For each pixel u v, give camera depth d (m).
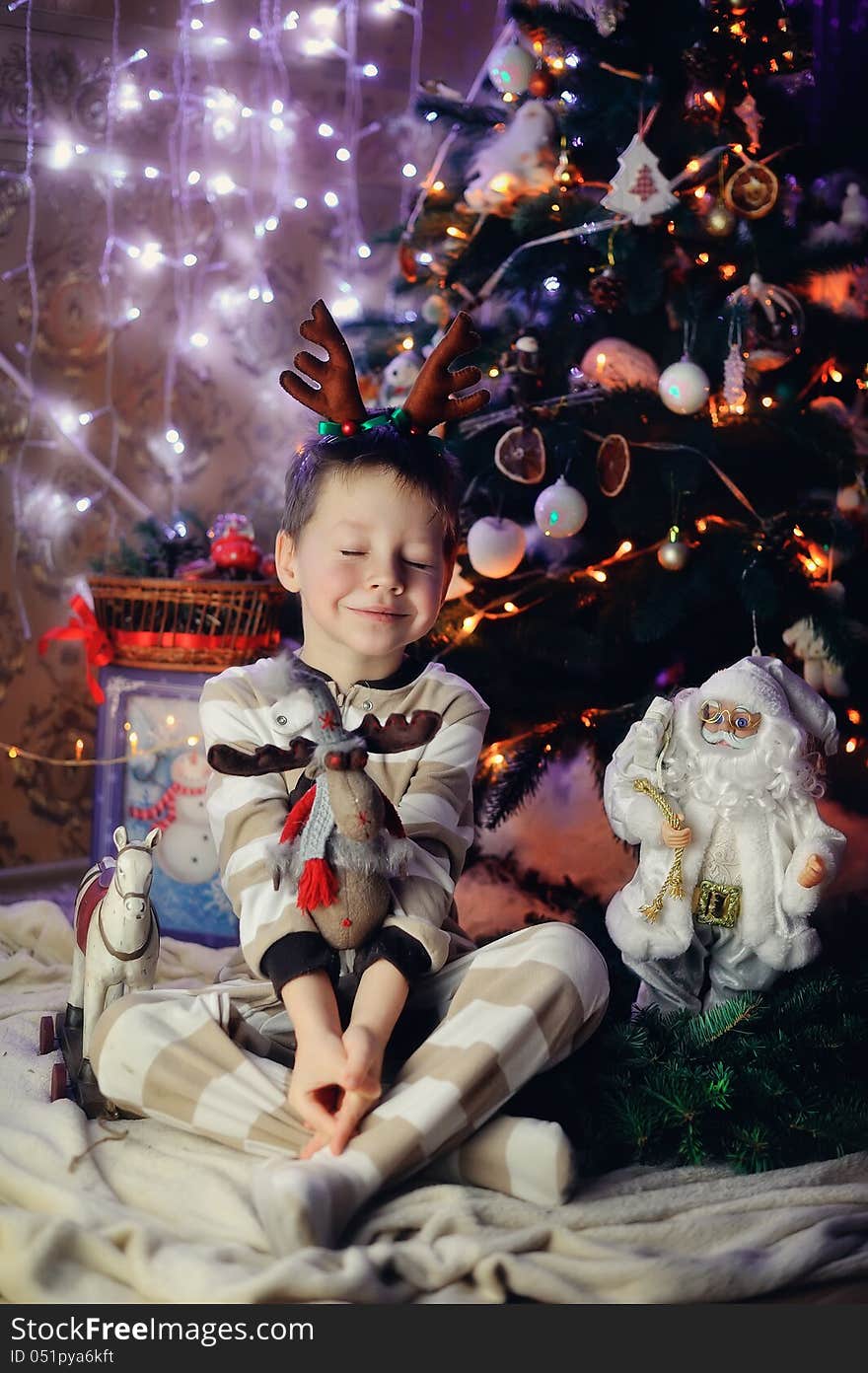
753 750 1.63
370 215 3.21
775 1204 1.37
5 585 2.86
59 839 2.96
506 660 2.23
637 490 2.15
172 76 2.95
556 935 1.46
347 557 1.56
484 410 2.27
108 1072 1.44
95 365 2.91
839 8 2.75
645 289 2.08
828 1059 1.59
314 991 1.40
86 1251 1.22
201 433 3.04
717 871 1.67
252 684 1.66
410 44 3.22
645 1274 1.19
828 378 2.26
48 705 2.92
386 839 1.41
